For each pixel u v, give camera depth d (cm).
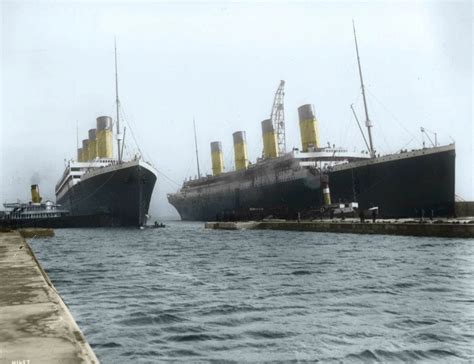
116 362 822
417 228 3628
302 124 7581
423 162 5197
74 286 1698
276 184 7275
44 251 3412
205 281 1759
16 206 7462
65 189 8319
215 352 871
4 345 437
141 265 2414
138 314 1193
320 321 1084
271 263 2319
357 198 5950
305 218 6050
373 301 1298
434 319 1076
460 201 5494
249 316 1148
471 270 1880
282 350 876
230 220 7881
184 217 11719
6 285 830
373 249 2867
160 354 864
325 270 1988
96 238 5038
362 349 872
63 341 451
